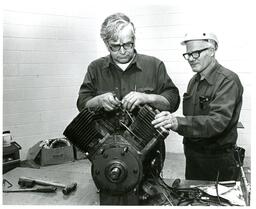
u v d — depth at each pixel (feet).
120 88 5.56
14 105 10.24
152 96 4.69
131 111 4.42
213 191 4.40
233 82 5.10
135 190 4.07
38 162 10.39
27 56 10.31
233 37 10.40
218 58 10.61
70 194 4.69
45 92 10.80
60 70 11.03
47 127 10.98
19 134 10.44
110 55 5.56
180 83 11.18
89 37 11.51
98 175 4.07
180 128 4.48
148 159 4.28
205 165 5.63
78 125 4.26
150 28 11.16
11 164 8.51
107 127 4.39
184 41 5.36
